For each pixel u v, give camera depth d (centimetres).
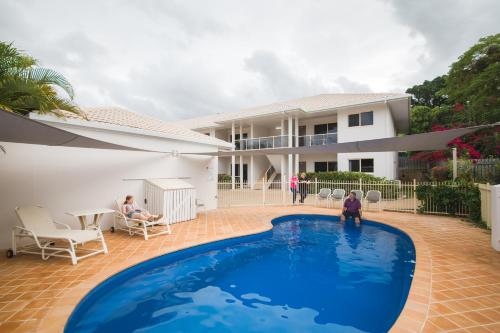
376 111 1961
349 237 849
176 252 634
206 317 388
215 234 785
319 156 2377
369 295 460
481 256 564
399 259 645
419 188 1146
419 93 3238
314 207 1382
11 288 415
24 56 566
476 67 1198
